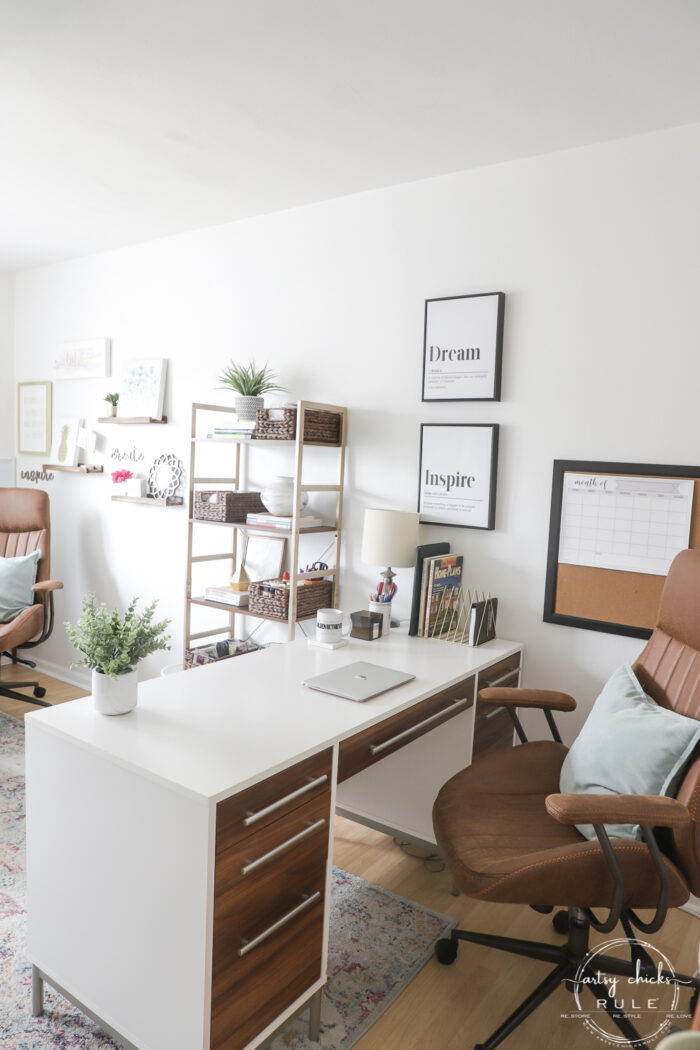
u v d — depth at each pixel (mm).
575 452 2578
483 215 2732
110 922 1589
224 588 3322
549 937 2184
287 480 3080
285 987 1636
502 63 1985
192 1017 1441
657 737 1723
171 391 3807
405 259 2936
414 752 2549
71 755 1651
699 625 1855
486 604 2617
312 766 1652
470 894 1655
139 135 2523
